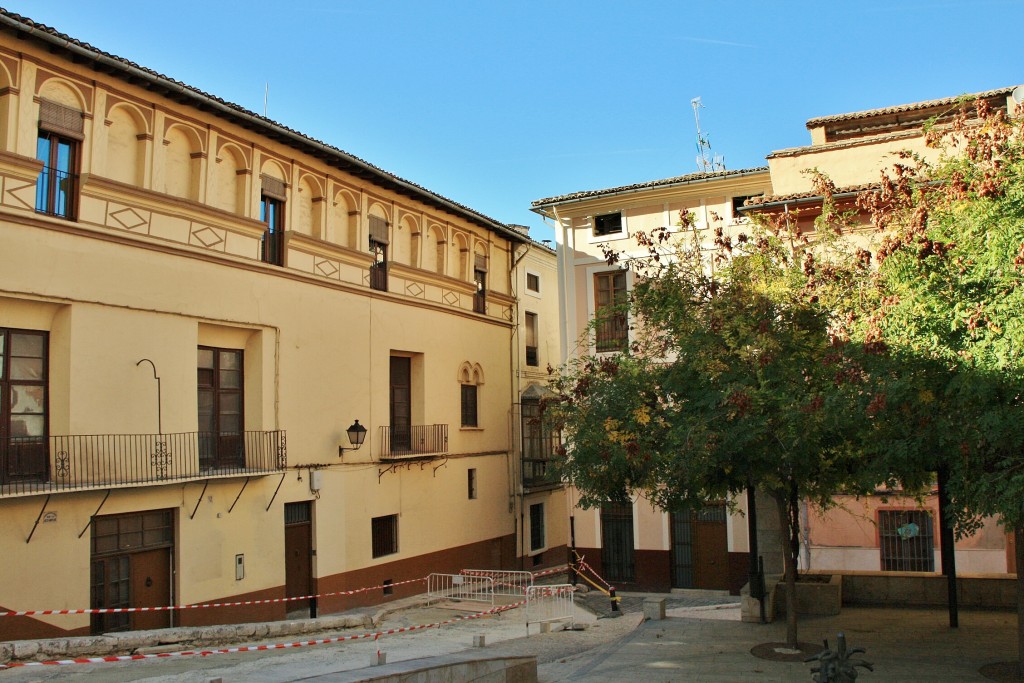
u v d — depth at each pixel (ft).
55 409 52.08
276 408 67.31
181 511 58.59
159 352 58.08
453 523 89.04
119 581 54.75
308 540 70.49
